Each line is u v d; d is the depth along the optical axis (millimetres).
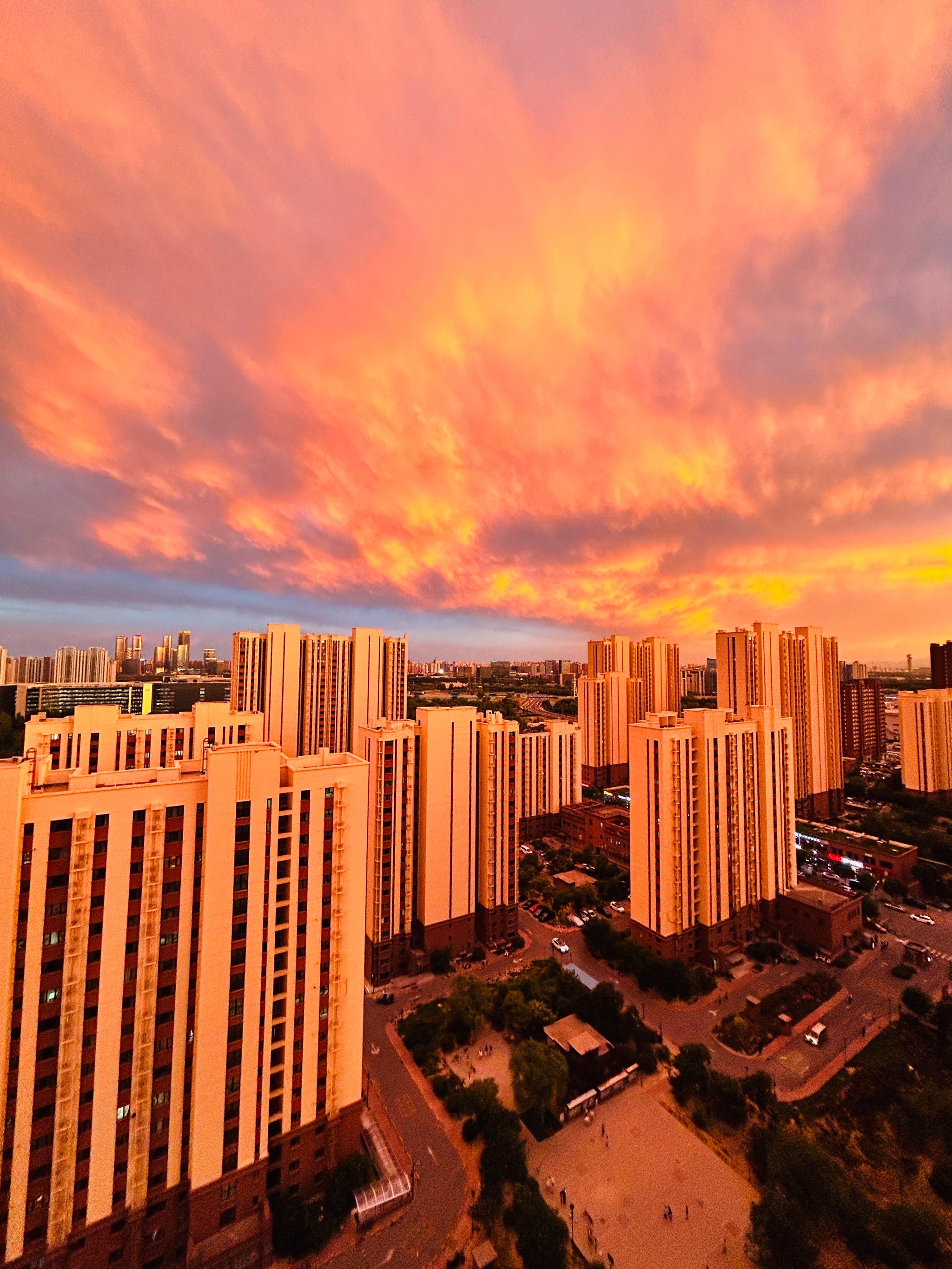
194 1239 52844
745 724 120250
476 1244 56875
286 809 60156
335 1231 57844
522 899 141000
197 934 55812
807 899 119375
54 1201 49031
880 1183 65625
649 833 107312
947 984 104188
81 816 51000
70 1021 50250
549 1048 76312
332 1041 62312
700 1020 93625
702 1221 60250
